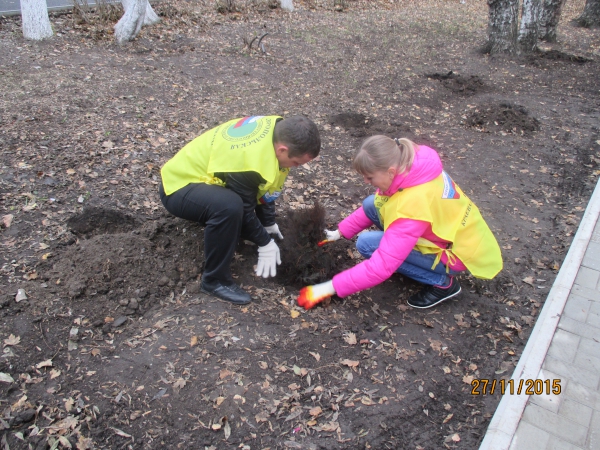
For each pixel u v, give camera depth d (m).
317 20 11.11
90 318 2.58
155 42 8.22
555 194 4.53
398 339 2.73
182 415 2.16
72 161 4.09
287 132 2.40
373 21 11.52
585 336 2.78
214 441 2.07
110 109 5.31
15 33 7.79
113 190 3.77
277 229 3.36
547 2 10.52
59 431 2.02
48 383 2.22
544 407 2.33
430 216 2.45
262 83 6.88
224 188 2.56
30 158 4.05
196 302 2.80
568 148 5.49
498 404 2.40
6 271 2.79
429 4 14.81
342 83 7.20
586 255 3.51
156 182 3.97
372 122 5.90
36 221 3.29
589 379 2.50
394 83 7.38
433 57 9.00
